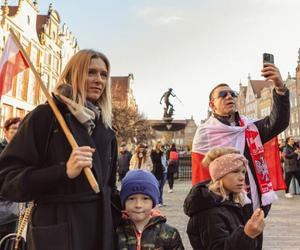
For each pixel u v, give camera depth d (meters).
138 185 2.39
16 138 1.91
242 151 3.11
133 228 2.36
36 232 1.79
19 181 1.76
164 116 20.95
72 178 1.79
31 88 33.88
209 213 2.39
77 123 1.98
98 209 1.97
